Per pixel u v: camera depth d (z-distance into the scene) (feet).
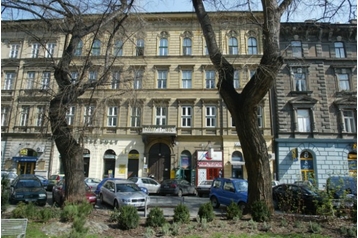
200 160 84.12
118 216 27.63
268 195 29.89
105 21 35.24
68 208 28.40
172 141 86.63
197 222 27.22
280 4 31.40
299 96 86.89
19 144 91.81
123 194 41.37
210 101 88.53
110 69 36.81
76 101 36.27
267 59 28.53
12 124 93.66
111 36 37.60
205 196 69.72
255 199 29.73
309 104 86.17
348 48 90.58
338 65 88.89
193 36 94.53
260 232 24.47
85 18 37.73
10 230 20.34
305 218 29.96
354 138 83.46
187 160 86.17
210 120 88.28
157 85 91.50
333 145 83.10
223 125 86.79
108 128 89.10
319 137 84.02
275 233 24.23
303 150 83.10
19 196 43.65
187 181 79.87
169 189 69.92
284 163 82.23
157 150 88.22
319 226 25.34
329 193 30.35
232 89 32.30
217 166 83.46
